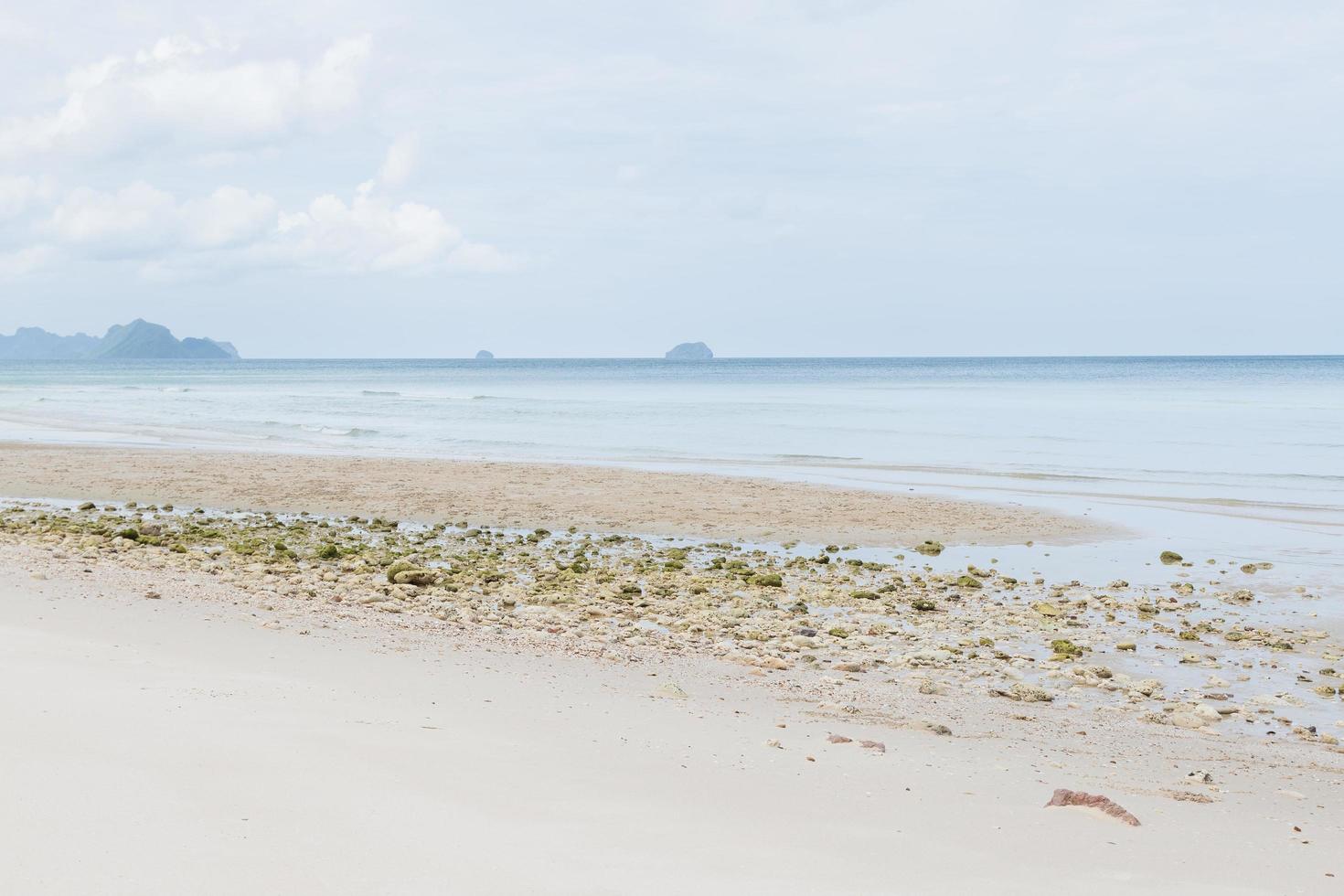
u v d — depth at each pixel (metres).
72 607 11.63
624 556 20.72
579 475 33.03
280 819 5.42
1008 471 35.03
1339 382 116.06
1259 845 6.40
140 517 24.73
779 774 7.09
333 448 42.44
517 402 77.25
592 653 11.79
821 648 13.37
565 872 5.01
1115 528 24.88
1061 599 17.41
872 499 28.56
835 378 150.00
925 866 5.48
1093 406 69.94
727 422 55.72
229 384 123.50
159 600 12.69
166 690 7.95
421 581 16.23
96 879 4.59
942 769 7.71
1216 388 102.25
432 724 7.62
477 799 5.99
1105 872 5.60
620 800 6.20
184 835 5.12
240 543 19.88
